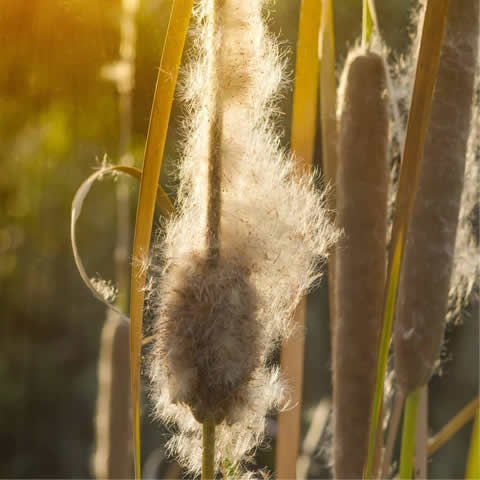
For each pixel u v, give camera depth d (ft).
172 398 2.83
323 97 3.27
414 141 2.95
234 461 2.97
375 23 3.25
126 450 3.81
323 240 2.96
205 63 2.88
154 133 2.89
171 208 3.05
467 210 3.31
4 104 4.76
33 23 3.65
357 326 3.18
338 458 3.21
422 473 3.29
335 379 3.21
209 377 2.82
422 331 3.12
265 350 2.89
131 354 2.92
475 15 3.08
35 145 6.64
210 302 2.82
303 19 3.19
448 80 3.07
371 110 3.17
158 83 2.88
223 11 2.85
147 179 2.90
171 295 2.84
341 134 3.18
